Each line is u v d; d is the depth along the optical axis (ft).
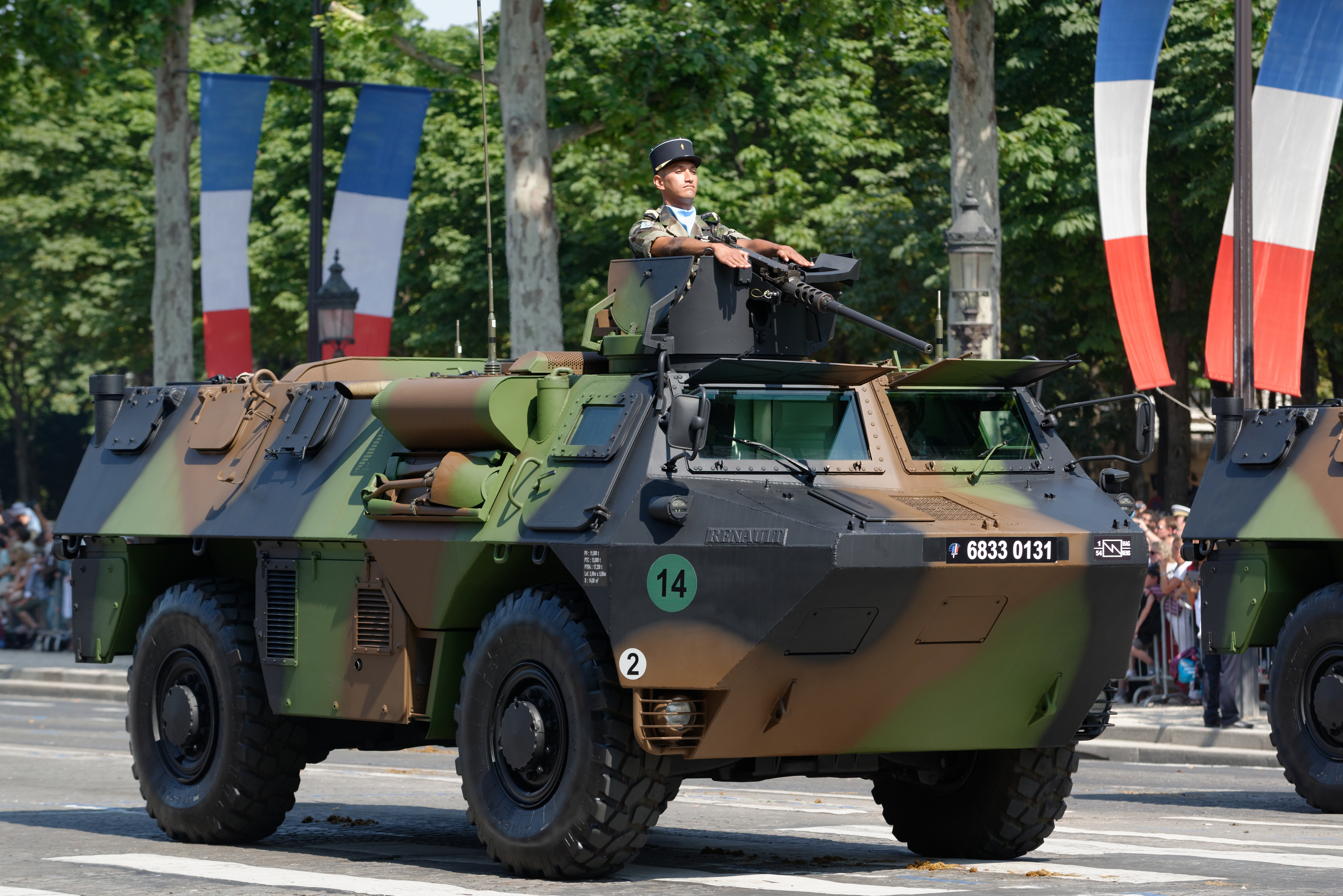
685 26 162.20
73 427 402.31
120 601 70.90
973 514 52.80
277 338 281.74
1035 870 56.44
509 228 152.87
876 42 189.16
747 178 219.82
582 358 60.64
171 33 192.44
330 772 96.58
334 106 255.09
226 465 67.46
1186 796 86.38
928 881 53.47
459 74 161.07
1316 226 119.96
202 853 62.69
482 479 55.93
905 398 57.06
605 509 52.06
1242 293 111.45
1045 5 198.90
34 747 111.96
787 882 53.01
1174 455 214.69
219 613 65.21
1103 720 59.16
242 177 161.89
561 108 166.50
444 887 52.26
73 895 51.78
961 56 155.53
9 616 192.34
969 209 131.95
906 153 237.04
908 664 52.29
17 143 282.15
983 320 131.44
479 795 54.75
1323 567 87.61
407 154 149.18
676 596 50.49
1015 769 58.34
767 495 51.88
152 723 67.56
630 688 51.03
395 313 256.11
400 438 59.67
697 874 55.31
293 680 62.54
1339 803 78.74
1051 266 205.87
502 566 55.47
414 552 57.47
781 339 57.77
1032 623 53.06
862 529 49.67
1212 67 187.21
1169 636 127.24
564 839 52.11
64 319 291.79
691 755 51.85
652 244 58.34
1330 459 84.79
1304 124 120.06
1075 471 58.08
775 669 50.55
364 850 63.41
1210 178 189.88
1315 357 220.84
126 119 293.02
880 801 62.34
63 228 287.89
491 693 54.70
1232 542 88.43
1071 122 199.41
